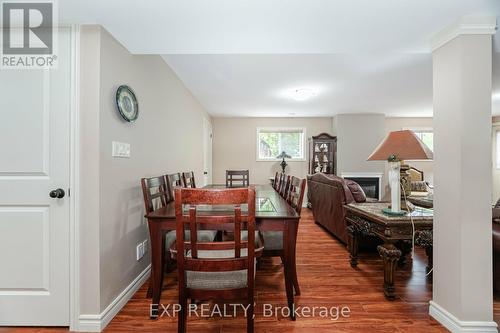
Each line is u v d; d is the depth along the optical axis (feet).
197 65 9.92
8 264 5.34
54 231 5.35
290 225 5.79
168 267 7.90
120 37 5.95
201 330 5.32
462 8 4.76
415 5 4.70
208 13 4.98
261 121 21.02
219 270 4.46
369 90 13.29
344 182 10.69
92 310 5.37
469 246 5.04
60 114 5.35
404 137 6.92
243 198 4.33
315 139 19.48
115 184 6.02
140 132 7.38
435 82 5.75
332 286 7.16
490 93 5.01
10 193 5.32
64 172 5.35
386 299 6.49
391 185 7.10
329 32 5.68
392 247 6.49
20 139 5.32
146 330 5.33
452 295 5.26
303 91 13.15
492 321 5.04
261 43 6.30
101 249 5.46
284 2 4.64
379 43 6.25
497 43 5.65
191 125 13.78
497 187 19.76
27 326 5.38
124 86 6.39
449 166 5.32
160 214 6.03
